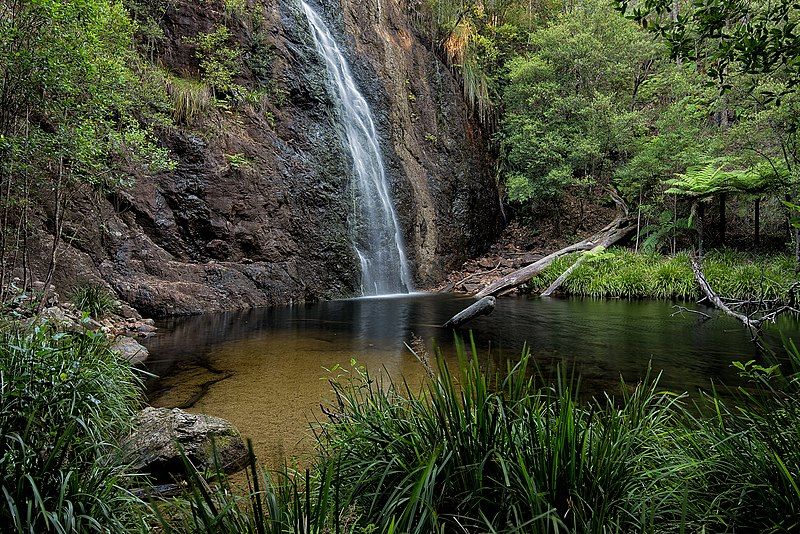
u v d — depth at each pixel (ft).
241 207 39.88
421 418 7.79
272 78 45.88
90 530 6.49
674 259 49.01
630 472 6.68
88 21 17.67
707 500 6.59
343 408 10.43
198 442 9.95
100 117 20.94
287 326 29.19
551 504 5.91
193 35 41.98
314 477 7.39
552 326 28.99
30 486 6.35
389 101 59.47
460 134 69.10
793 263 40.40
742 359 19.80
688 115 50.42
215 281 37.17
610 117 57.98
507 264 63.72
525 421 6.81
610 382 16.31
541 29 65.46
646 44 57.06
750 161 44.78
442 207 63.87
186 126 37.88
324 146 48.37
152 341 24.03
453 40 69.87
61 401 8.33
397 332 27.09
